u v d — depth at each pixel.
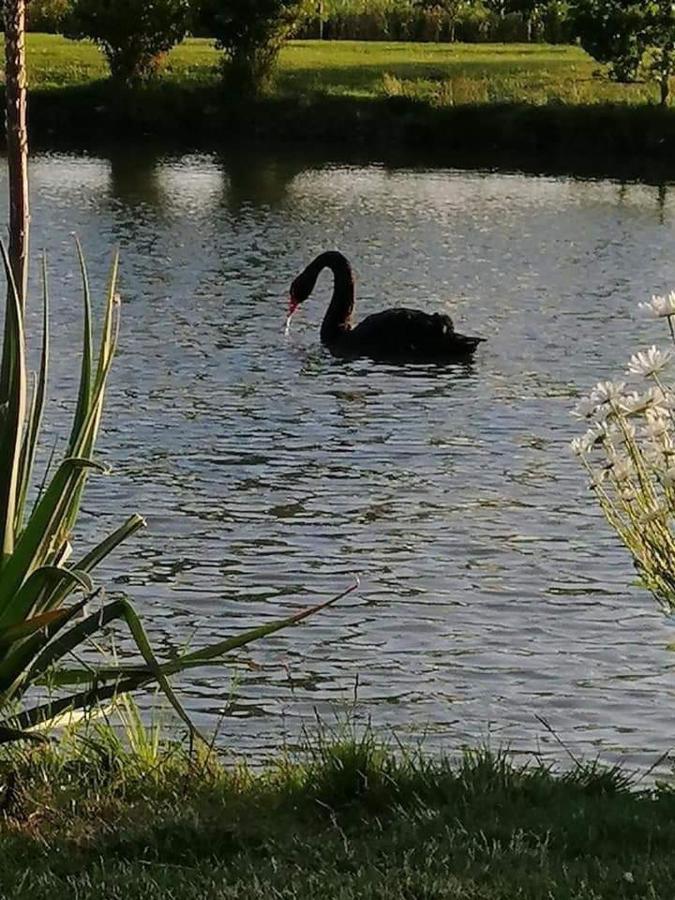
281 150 61.12
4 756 8.77
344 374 25.22
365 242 39.78
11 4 8.46
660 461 10.08
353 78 68.25
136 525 9.04
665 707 11.85
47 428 20.33
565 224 43.19
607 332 29.00
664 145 60.41
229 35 65.06
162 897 7.02
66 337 26.75
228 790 8.60
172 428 21.03
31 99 64.50
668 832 7.77
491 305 31.80
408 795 8.39
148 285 32.66
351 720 11.46
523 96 64.19
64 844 7.79
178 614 13.78
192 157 58.09
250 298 31.89
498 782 8.50
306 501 17.61
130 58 65.81
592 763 9.66
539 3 86.81
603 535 16.38
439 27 87.12
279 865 7.41
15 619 8.43
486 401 23.31
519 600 14.30
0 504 8.40
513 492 18.08
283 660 12.71
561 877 7.20
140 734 9.44
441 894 7.00
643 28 64.38
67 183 49.56
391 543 16.03
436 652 12.95
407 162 57.84
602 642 13.23
